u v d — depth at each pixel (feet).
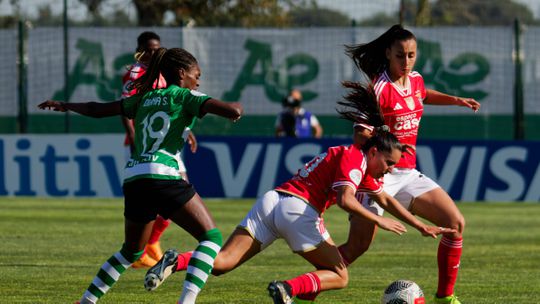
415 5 231.09
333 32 200.23
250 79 200.44
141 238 64.34
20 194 172.65
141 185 62.08
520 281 89.10
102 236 123.44
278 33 200.44
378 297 79.46
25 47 198.18
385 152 63.46
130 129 101.71
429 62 197.47
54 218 145.89
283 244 118.21
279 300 61.11
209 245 62.28
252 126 201.16
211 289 82.69
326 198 64.18
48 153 172.24
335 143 167.43
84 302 64.90
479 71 196.24
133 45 198.90
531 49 195.42
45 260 100.37
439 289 73.72
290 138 168.35
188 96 62.44
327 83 200.75
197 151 169.37
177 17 247.29
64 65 197.77
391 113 72.08
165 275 61.41
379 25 207.92
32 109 198.29
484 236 128.77
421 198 72.43
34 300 75.77
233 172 169.17
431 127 198.70
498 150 166.71
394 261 104.01
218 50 199.52
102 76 198.90
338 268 63.98
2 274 89.76
